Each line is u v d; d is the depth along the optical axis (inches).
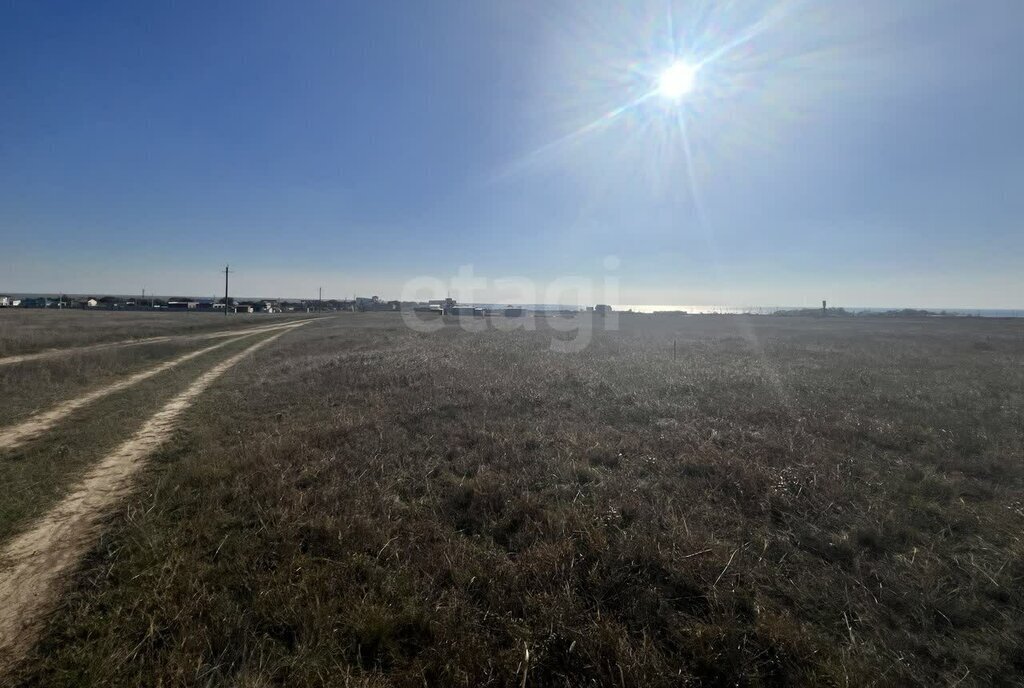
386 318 2470.5
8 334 1015.6
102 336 1072.8
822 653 124.6
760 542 181.9
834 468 255.9
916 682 117.0
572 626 132.4
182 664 118.1
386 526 190.1
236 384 571.8
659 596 146.6
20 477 253.1
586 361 712.4
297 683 115.4
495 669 118.5
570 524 189.2
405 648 127.3
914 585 152.6
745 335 1343.5
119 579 156.4
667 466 263.6
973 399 428.8
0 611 144.1
